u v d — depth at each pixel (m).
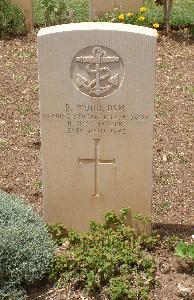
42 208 2.68
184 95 3.78
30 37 4.68
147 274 2.24
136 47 2.20
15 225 2.29
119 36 2.19
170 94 3.79
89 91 2.27
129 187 2.42
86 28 2.19
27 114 3.53
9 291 2.18
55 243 2.38
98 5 4.86
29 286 2.25
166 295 2.21
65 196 2.45
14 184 2.87
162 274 2.29
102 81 2.26
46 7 4.93
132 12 4.86
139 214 2.44
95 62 2.23
